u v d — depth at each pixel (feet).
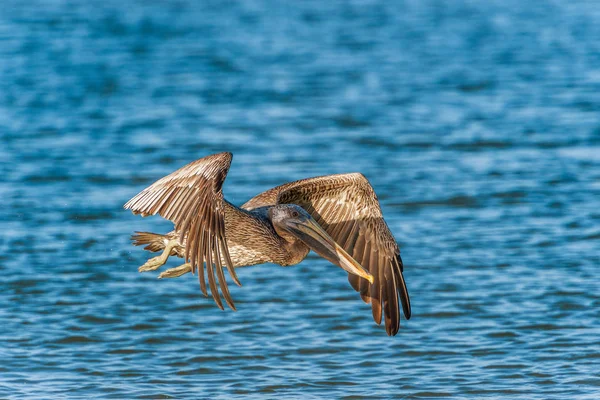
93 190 61.98
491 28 133.69
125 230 54.39
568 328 39.99
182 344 39.24
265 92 95.45
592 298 43.06
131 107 88.48
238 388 34.99
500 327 40.29
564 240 51.34
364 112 86.02
